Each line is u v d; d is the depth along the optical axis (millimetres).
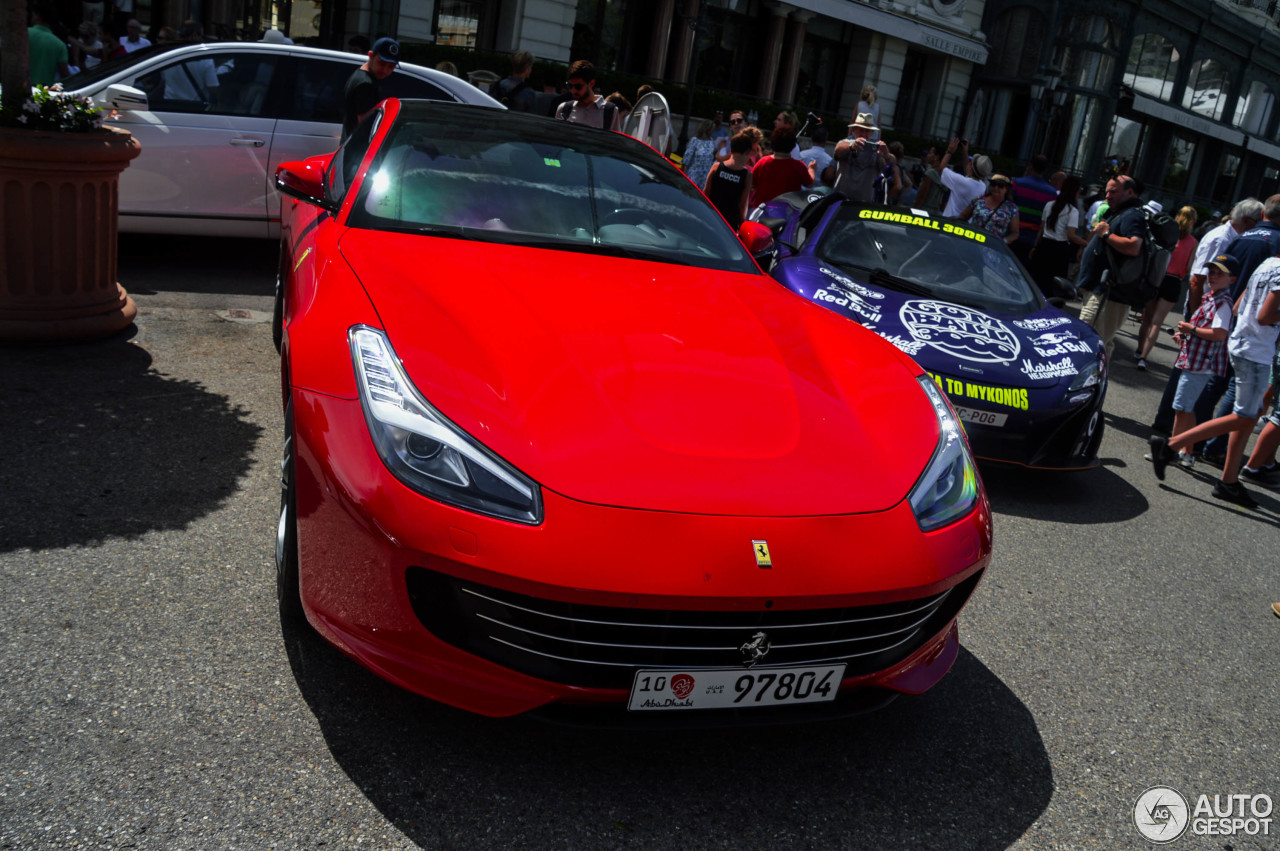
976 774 2367
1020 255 9172
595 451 2008
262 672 2299
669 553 1883
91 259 4578
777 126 7867
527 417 2043
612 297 2656
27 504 2965
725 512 1968
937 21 26234
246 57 6434
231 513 3115
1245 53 34719
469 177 3205
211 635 2420
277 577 2648
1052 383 4652
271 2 16859
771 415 2260
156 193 6156
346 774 2012
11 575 2561
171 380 4285
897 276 5359
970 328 4863
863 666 2166
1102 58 28641
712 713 2053
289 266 3541
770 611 1934
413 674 1962
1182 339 5859
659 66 21422
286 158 6430
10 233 4332
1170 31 30922
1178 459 6043
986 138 28969
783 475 2092
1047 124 28359
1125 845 2189
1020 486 5035
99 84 6039
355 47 7055
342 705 2227
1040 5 27625
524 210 3145
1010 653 3084
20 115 4301
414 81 6840
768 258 5945
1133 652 3240
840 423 2322
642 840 1959
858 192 8211
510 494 1906
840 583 1965
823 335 2799
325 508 2031
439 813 1943
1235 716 2906
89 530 2865
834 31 25500
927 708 2645
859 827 2102
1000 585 3648
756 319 2768
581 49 20500
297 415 2137
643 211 3369
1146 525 4707
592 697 1965
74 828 1757
